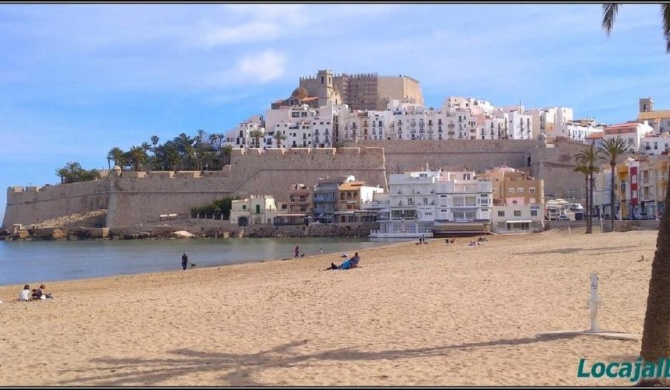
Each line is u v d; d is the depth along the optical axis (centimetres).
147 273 5450
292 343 1530
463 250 5559
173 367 1312
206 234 14188
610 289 2105
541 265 3114
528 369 1165
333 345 1480
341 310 1998
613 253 3572
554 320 1641
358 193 13688
